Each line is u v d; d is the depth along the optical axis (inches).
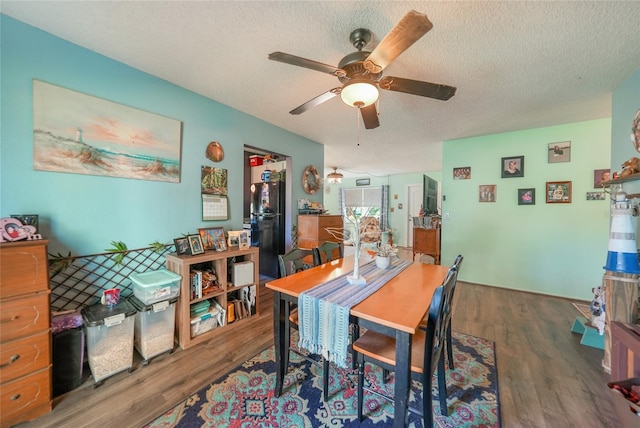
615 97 87.6
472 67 75.9
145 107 83.6
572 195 126.3
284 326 60.8
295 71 81.9
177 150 92.4
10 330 50.9
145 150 84.0
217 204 105.7
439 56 70.6
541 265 133.8
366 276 68.5
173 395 61.2
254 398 60.5
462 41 64.2
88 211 72.9
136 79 81.2
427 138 153.4
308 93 97.3
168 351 78.4
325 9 55.4
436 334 46.9
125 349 68.5
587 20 56.5
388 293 56.1
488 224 146.9
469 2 52.3
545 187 132.1
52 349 59.6
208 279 90.0
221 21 59.8
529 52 68.6
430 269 76.2
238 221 114.7
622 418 44.8
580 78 81.6
